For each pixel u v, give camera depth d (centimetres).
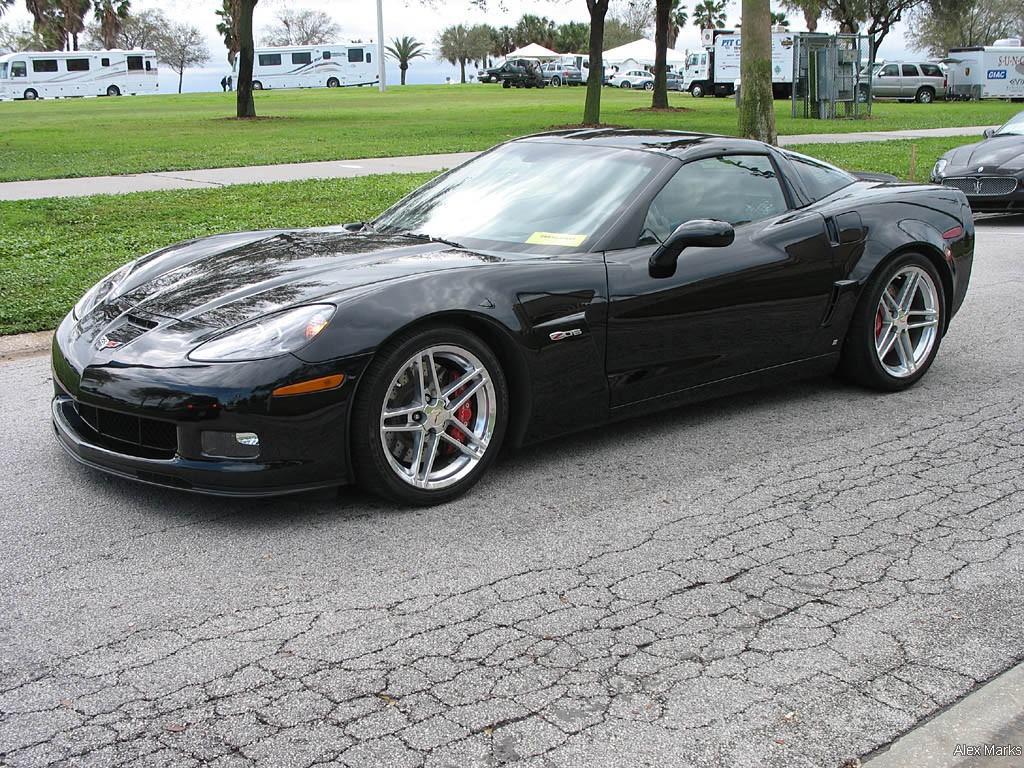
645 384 427
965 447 446
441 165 1602
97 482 395
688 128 2573
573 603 302
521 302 380
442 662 268
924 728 242
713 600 305
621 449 441
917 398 521
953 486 400
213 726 239
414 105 3825
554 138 500
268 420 334
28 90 5875
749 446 446
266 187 1293
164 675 260
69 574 317
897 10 5666
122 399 344
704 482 403
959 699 255
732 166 473
